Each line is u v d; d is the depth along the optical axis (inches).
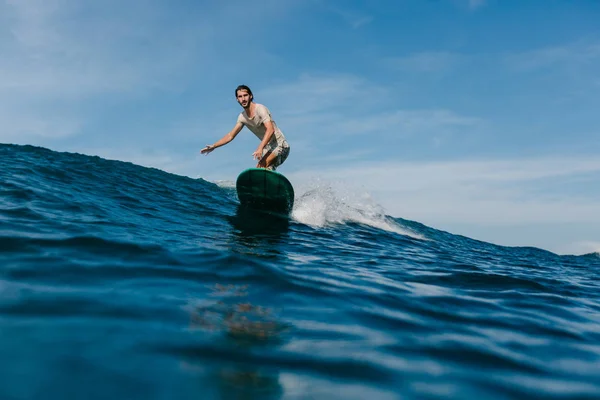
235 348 75.5
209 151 263.6
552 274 243.3
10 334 69.7
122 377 60.1
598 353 98.8
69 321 78.2
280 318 96.0
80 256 126.9
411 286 149.0
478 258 282.8
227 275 127.4
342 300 117.2
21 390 53.7
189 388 59.5
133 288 104.0
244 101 254.1
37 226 157.1
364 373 72.1
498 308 133.3
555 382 78.7
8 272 104.6
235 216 271.9
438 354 86.2
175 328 81.0
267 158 275.9
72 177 307.3
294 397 60.9
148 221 216.5
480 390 71.3
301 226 272.1
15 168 291.6
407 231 358.6
